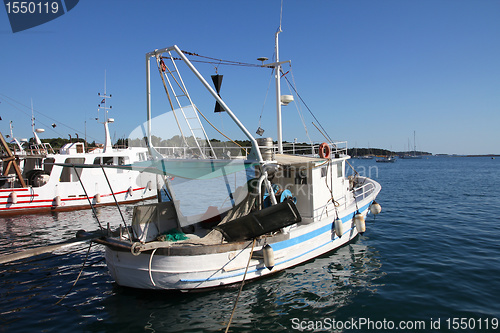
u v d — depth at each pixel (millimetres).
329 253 10367
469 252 10641
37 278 8945
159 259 7188
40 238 13469
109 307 7180
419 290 7816
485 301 7195
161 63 8117
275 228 7387
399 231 13648
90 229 15094
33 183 20344
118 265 7566
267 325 6465
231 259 7613
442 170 67062
